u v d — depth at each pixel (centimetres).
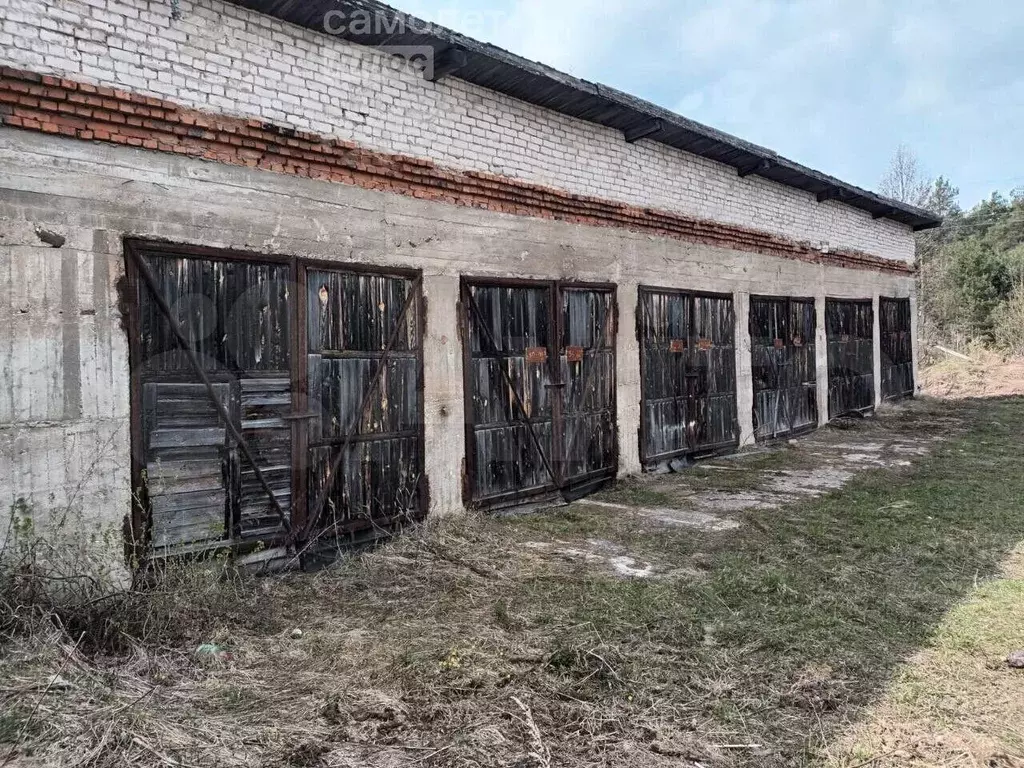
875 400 1384
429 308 571
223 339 446
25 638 314
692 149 866
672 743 269
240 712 289
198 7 430
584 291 728
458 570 482
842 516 615
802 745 267
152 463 416
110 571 393
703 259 905
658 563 495
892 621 384
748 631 372
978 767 249
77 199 385
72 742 246
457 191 591
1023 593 419
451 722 283
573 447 712
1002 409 1388
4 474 362
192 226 430
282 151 472
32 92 366
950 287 2469
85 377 388
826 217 1196
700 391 905
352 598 431
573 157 708
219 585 409
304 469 485
